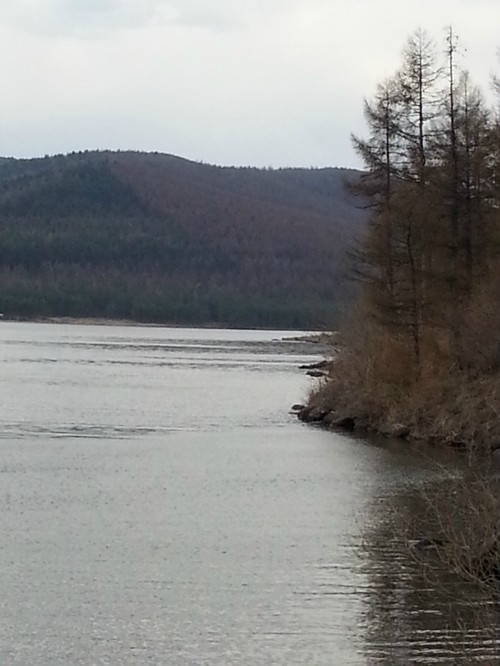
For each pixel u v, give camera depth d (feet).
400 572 79.61
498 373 162.81
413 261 181.27
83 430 180.45
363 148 201.98
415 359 179.42
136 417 204.23
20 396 247.29
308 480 124.16
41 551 86.69
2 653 63.05
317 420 196.03
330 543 89.76
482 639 64.59
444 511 93.40
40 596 74.08
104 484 120.78
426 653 62.44
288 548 88.07
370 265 187.11
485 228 180.34
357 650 63.26
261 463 138.72
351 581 77.51
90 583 77.41
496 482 94.02
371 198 193.77
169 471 131.44
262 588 76.07
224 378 322.55
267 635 66.08
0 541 90.02
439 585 73.72
